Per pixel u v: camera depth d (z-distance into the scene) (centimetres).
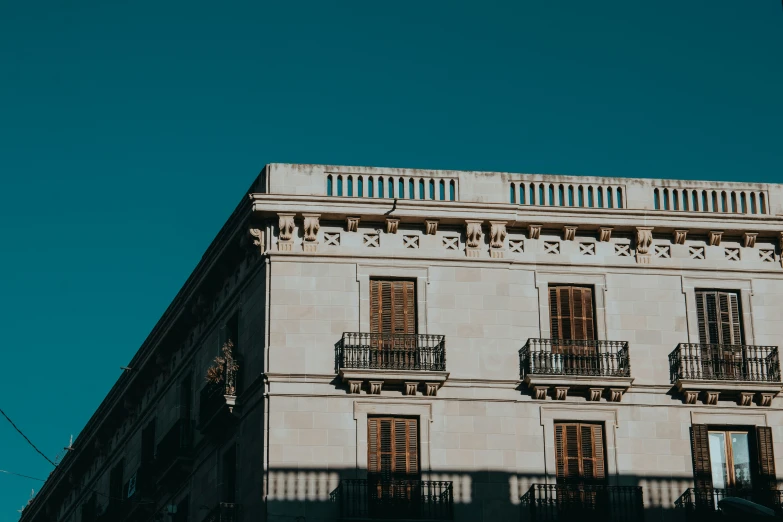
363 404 4297
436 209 4488
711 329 4556
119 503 5594
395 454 4278
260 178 4581
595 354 4444
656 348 4500
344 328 4384
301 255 4431
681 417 4431
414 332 4419
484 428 4331
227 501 4528
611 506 4294
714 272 4603
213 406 4575
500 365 4406
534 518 4247
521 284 4503
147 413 5588
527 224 4541
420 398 4328
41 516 7175
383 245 4484
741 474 4422
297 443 4238
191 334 5159
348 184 4534
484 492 4269
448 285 4469
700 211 4619
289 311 4375
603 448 4384
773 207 4703
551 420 4372
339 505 4184
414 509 4209
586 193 4628
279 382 4297
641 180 4669
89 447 6309
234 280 4741
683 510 4331
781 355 4538
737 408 4459
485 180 4588
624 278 4556
